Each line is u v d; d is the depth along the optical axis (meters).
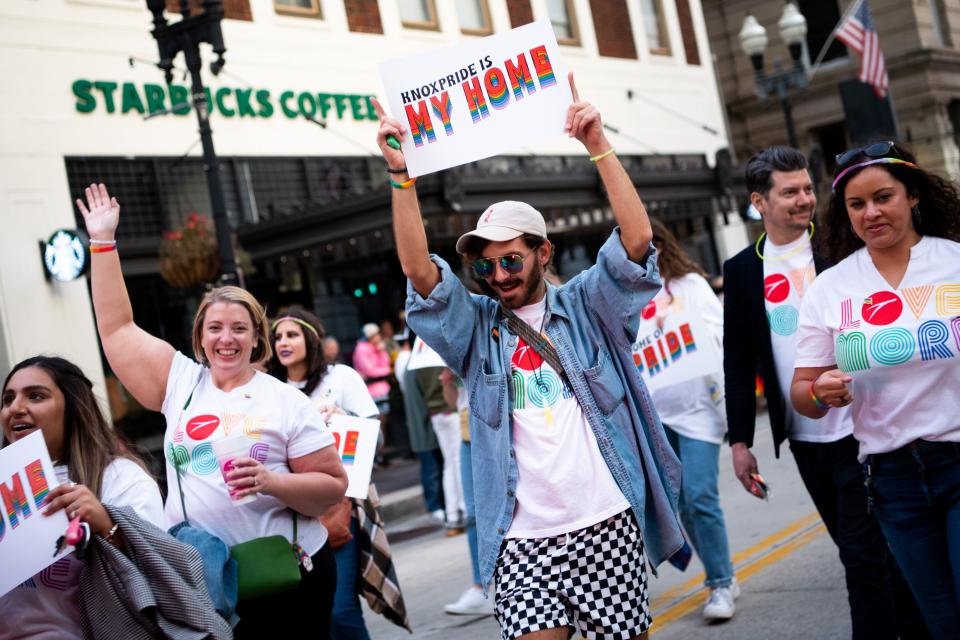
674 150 24.12
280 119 16.16
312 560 3.84
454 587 8.05
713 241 24.48
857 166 3.60
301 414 3.87
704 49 25.62
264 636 3.72
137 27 14.48
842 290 3.72
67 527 3.20
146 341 3.97
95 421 3.59
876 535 4.31
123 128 14.12
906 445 3.59
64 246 12.69
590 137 3.61
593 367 3.68
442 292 3.69
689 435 5.97
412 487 13.79
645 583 3.68
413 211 3.69
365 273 17.17
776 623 5.56
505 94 3.66
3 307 12.58
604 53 22.77
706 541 5.87
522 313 3.78
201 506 3.74
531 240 3.74
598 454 3.62
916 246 3.62
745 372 4.93
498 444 3.64
